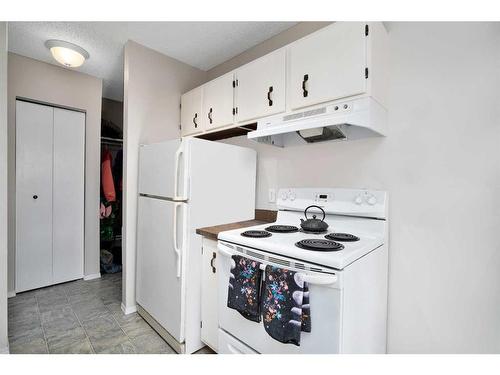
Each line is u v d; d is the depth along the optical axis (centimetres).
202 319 175
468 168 130
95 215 313
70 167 293
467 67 130
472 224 129
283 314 109
